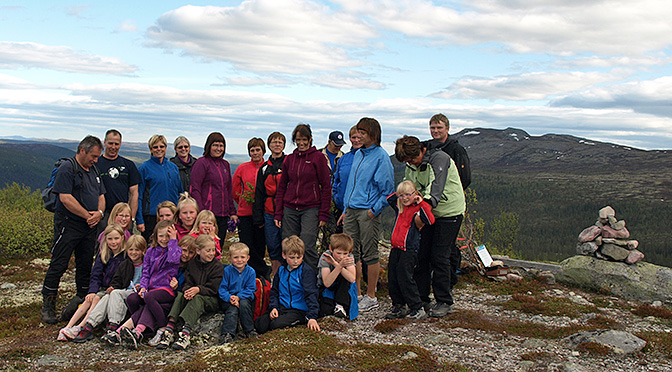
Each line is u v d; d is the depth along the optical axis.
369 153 6.65
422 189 5.99
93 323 5.28
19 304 6.71
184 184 8.41
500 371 4.34
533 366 4.44
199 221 6.11
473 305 6.99
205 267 5.47
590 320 6.20
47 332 5.48
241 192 7.77
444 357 4.63
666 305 7.31
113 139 6.90
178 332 5.28
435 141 6.98
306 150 6.73
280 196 7.03
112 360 4.65
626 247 8.08
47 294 5.94
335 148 7.89
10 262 9.27
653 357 4.76
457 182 6.08
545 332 5.59
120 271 5.66
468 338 5.36
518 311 6.68
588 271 8.11
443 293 6.23
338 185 7.26
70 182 5.93
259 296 5.66
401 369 4.22
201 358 4.48
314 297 5.61
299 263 5.70
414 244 5.95
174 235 5.58
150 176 7.56
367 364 4.30
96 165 6.84
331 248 5.89
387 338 5.26
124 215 6.24
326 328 5.50
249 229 7.72
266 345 4.74
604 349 4.80
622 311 6.95
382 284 7.83
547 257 46.75
